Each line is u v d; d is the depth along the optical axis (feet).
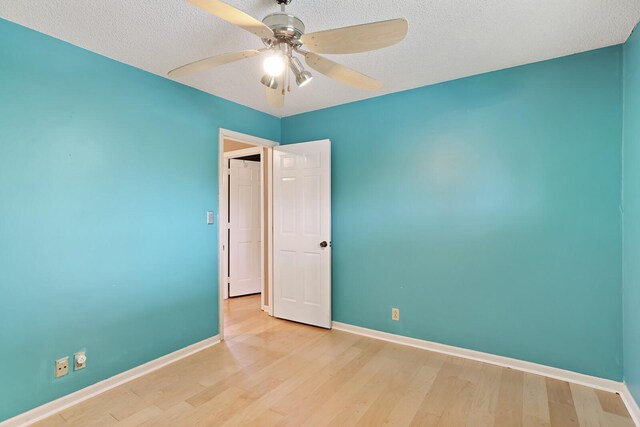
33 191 6.51
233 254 15.52
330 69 5.96
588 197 7.56
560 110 7.83
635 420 6.30
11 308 6.24
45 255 6.66
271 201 12.66
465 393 7.29
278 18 5.13
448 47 7.27
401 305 10.05
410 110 9.82
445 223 9.32
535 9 5.87
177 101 9.14
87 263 7.30
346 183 11.07
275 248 12.39
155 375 8.18
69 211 7.02
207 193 9.97
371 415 6.55
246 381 7.86
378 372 8.27
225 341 10.27
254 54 5.55
